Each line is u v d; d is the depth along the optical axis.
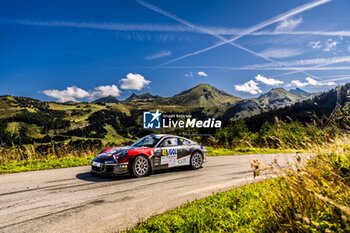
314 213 3.48
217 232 4.62
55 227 5.27
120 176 10.23
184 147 11.70
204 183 9.13
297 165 4.06
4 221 5.57
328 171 4.00
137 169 10.09
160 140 11.09
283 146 4.99
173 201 7.00
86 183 8.98
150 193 7.81
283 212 3.81
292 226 3.44
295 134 5.00
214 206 5.98
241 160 15.02
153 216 5.75
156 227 4.95
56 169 11.52
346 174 3.89
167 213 5.82
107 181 9.31
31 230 5.12
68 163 12.59
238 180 9.59
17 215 5.92
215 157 16.78
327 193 3.49
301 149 4.79
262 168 4.11
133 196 7.48
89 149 16.61
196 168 12.03
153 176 10.34
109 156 9.85
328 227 3.07
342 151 4.38
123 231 5.01
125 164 9.77
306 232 3.21
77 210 6.28
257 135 21.33
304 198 3.66
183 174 10.82
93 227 5.28
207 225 4.90
